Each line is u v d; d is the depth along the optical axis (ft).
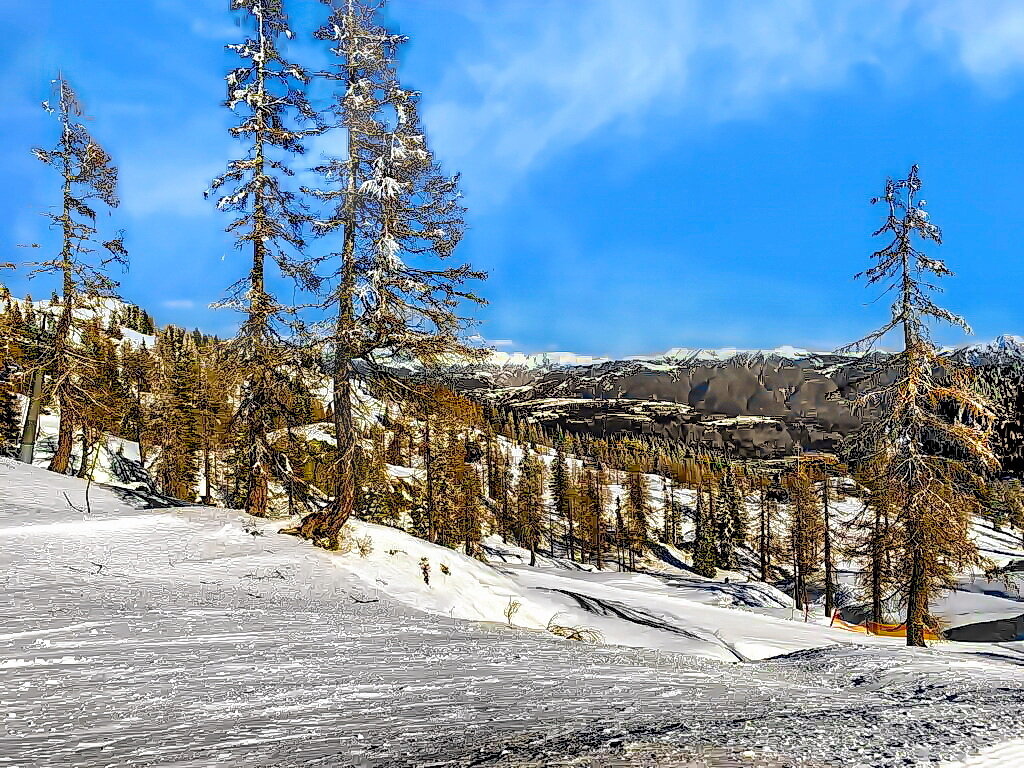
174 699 21.66
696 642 66.74
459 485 154.30
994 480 70.08
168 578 51.67
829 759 13.56
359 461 67.62
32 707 20.25
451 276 66.49
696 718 19.02
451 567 68.85
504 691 24.08
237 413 69.87
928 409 69.72
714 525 253.85
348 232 67.00
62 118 84.64
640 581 158.71
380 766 13.46
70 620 35.09
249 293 66.90
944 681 33.12
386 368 67.82
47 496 70.69
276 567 57.47
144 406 147.13
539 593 76.02
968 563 69.92
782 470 161.89
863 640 81.35
